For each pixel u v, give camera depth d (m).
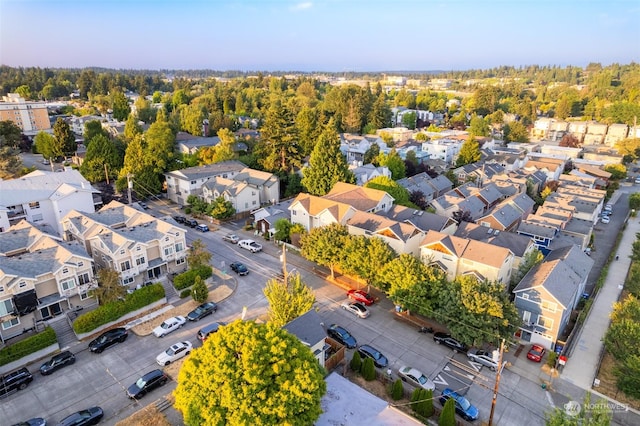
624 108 159.00
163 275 51.34
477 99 193.88
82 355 38.25
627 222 78.19
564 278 43.50
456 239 48.91
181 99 178.25
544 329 40.56
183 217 72.25
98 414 30.72
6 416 31.34
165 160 88.75
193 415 24.06
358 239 47.72
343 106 154.50
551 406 33.69
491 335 37.22
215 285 50.62
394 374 36.84
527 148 132.25
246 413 23.05
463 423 30.91
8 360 35.69
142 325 42.69
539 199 83.75
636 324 34.78
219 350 25.02
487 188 81.44
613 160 115.62
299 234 61.16
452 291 39.97
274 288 38.78
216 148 95.06
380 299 48.97
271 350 25.28
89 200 66.38
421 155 113.94
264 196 81.69
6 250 46.00
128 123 103.50
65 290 42.69
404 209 62.50
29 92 187.62
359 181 83.94
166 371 36.25
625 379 32.12
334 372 34.28
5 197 59.16
